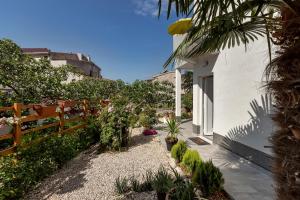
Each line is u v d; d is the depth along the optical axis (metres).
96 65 45.50
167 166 6.14
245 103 6.11
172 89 22.42
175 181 3.97
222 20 2.48
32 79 9.19
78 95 12.96
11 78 8.78
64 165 6.45
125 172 5.84
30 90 9.22
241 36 3.32
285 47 1.92
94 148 8.50
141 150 8.05
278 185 1.99
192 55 3.27
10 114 7.30
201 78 9.92
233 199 3.78
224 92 7.41
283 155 1.90
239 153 6.47
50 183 5.21
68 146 6.90
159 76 31.58
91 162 6.76
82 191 4.78
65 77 11.84
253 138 5.75
